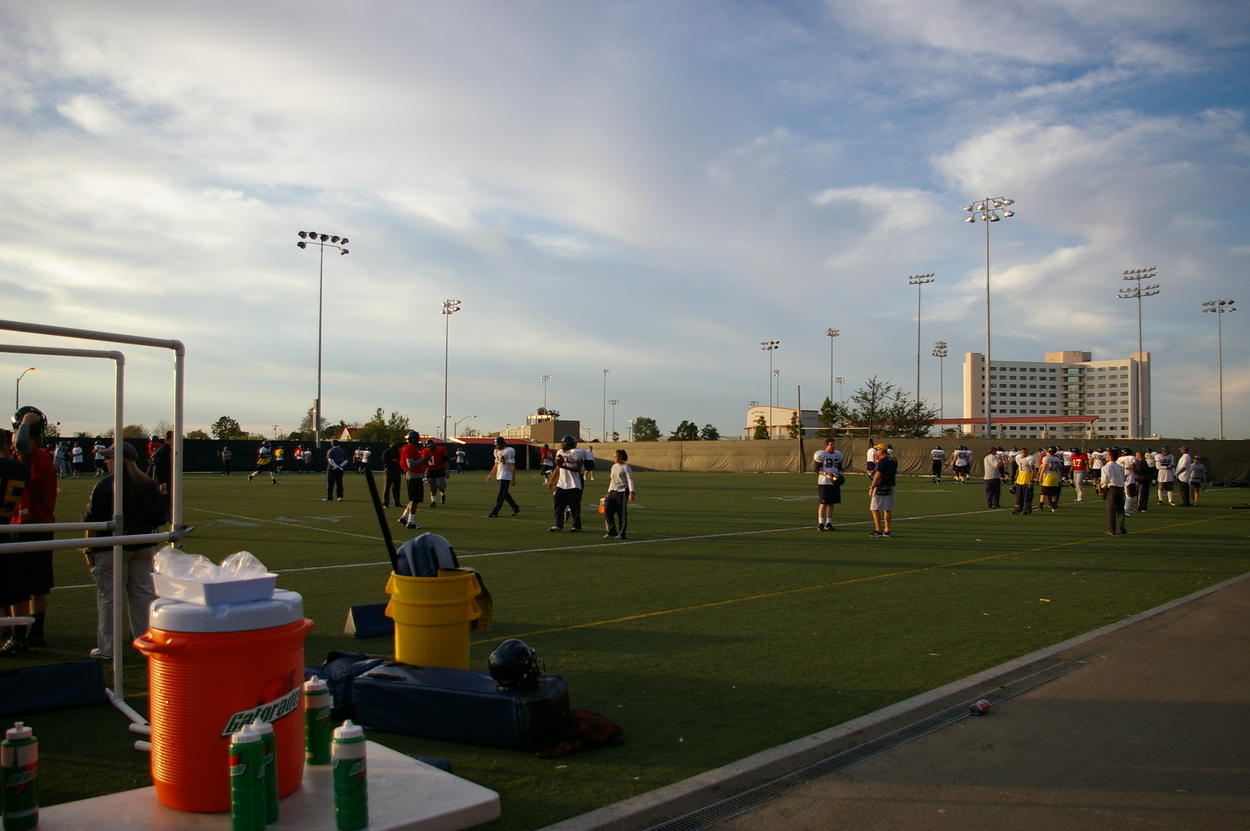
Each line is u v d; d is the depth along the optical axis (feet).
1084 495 104.17
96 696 19.13
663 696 19.80
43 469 23.61
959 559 43.93
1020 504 75.36
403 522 57.82
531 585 34.91
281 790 12.81
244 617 12.43
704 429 369.71
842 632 26.55
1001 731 17.61
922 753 16.35
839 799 14.23
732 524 63.10
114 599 18.54
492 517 65.57
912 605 31.09
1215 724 18.08
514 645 16.81
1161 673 22.00
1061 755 16.28
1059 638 25.84
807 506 82.28
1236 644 25.11
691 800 14.06
